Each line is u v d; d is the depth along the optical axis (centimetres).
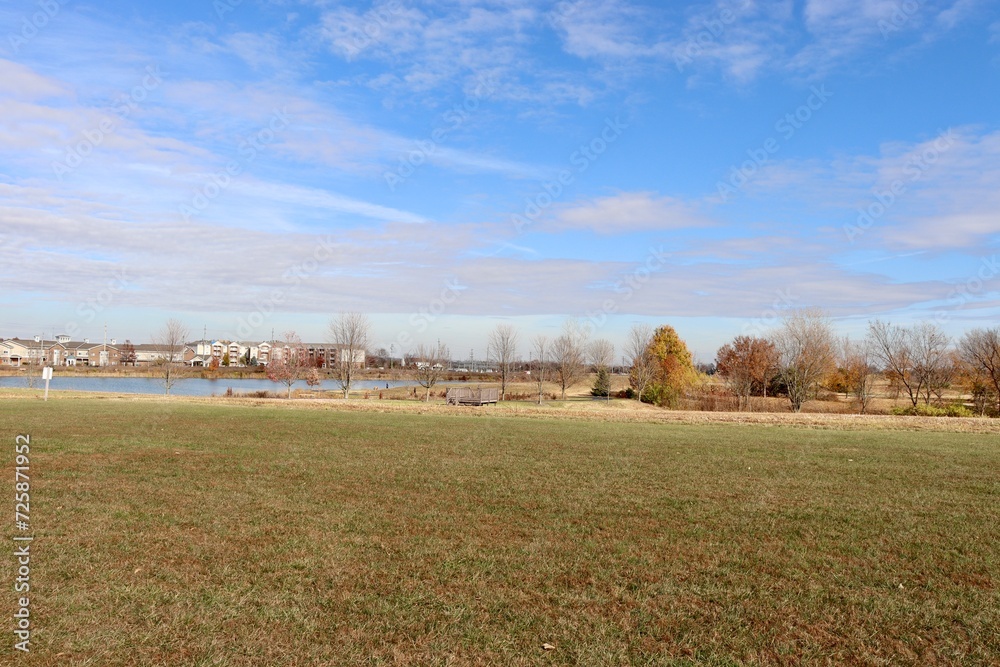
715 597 653
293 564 730
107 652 510
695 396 5009
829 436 2184
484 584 679
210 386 6400
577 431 2242
